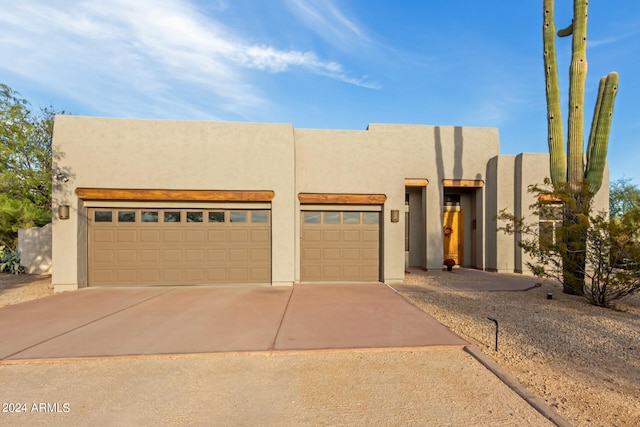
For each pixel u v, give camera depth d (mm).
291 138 10219
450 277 12000
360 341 5285
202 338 5422
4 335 5586
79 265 9609
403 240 10766
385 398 3629
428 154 14281
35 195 16281
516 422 3193
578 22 8484
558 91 8742
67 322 6328
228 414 3324
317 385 3920
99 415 3307
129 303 7871
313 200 10500
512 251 13430
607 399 3602
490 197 14133
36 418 3256
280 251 10133
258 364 4512
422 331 5785
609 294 7535
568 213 8125
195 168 9977
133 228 10023
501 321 6406
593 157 8211
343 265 10797
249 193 10055
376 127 14242
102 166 9711
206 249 10172
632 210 7098
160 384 3945
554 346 5121
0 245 14367
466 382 3998
